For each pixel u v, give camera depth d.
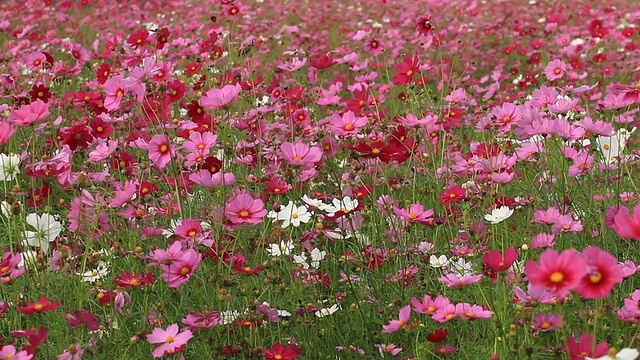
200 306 2.70
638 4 9.93
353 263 2.91
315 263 2.89
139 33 4.05
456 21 9.13
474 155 3.58
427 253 2.79
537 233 3.08
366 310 2.74
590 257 1.82
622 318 2.21
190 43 6.55
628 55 6.69
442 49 7.71
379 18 10.10
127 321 2.64
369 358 2.57
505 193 3.49
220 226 2.65
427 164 3.90
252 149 3.74
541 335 2.26
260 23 8.69
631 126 4.89
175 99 3.43
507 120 3.36
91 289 2.82
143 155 4.04
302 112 4.16
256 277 2.83
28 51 6.95
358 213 3.03
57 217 3.28
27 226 3.18
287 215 2.92
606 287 1.77
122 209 3.06
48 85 5.12
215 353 2.42
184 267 2.44
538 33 8.23
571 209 3.27
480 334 2.58
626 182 3.45
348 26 9.50
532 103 3.60
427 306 2.38
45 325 2.77
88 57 4.93
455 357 2.50
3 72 6.12
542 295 2.17
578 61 6.13
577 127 3.28
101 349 2.58
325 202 3.22
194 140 3.27
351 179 3.42
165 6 10.80
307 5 10.99
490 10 10.04
